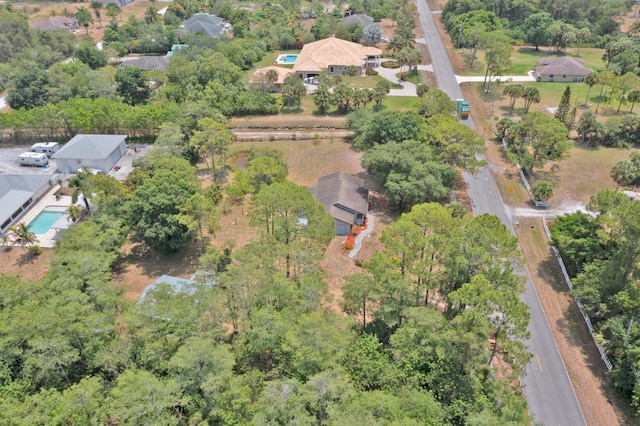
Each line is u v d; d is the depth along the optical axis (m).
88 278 57.47
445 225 60.31
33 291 58.16
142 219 69.62
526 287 67.44
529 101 115.06
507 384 47.91
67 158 95.69
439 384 46.59
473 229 53.72
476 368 47.34
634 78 113.38
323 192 84.56
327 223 62.31
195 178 81.25
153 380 43.66
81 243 65.25
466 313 47.50
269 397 42.03
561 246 67.25
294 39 166.00
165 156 90.62
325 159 101.44
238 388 44.28
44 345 48.09
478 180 92.69
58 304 52.81
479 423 41.25
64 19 186.25
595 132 102.38
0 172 96.81
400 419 41.03
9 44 149.12
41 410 44.53
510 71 140.25
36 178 89.38
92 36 179.25
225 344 51.41
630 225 56.66
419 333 48.94
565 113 106.56
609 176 91.75
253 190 79.94
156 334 50.28
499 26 161.88
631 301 54.47
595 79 115.00
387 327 54.19
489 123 113.44
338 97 116.50
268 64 151.00
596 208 67.19
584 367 56.00
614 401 52.22
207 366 45.06
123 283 68.25
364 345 49.72
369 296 53.25
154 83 129.88
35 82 119.06
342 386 42.50
